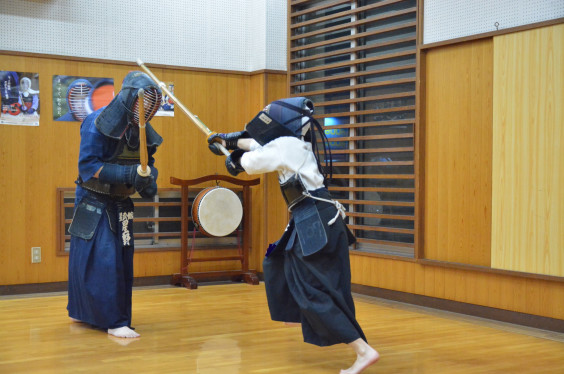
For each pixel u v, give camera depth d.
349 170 5.29
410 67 4.80
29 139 5.14
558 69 3.87
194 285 5.44
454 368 3.13
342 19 5.46
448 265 4.50
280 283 3.16
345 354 3.37
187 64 5.80
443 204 4.61
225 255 5.95
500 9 4.21
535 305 4.03
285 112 3.03
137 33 5.57
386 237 5.09
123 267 3.81
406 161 4.81
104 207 3.76
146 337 3.70
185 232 5.57
